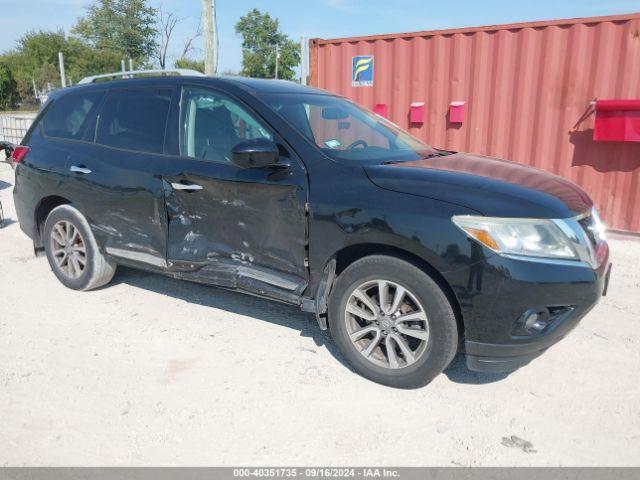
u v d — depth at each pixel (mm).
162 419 2936
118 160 4176
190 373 3402
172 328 4020
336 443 2754
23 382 3275
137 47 40031
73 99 4711
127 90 4352
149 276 5117
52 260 4805
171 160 3906
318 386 3264
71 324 4082
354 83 8227
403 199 3029
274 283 3506
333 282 3404
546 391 3234
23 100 49281
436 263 2896
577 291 2844
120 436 2793
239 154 3203
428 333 3033
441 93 7531
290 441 2766
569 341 3850
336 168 3316
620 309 4418
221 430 2848
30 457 2633
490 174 3301
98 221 4355
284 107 3727
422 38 7531
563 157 6859
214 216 3697
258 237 3549
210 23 8547
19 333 3924
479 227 2822
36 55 58094
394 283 3084
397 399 3135
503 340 2875
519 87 6965
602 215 6750
